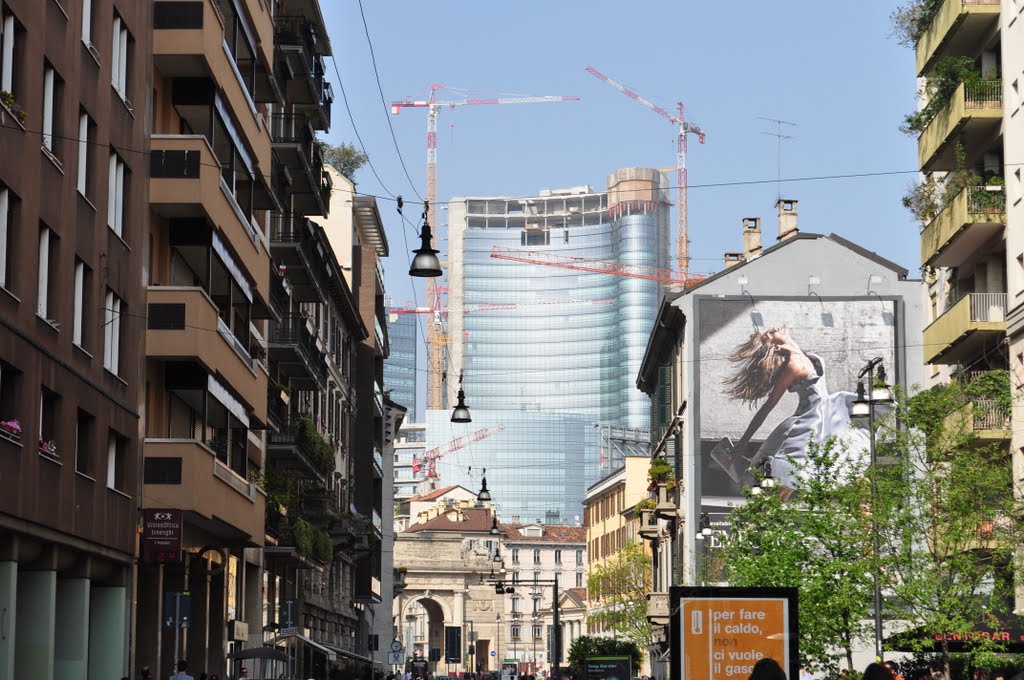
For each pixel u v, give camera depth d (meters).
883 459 43.41
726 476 76.19
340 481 81.56
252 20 44.06
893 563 39.69
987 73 45.78
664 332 84.06
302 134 56.69
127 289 35.16
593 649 98.38
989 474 38.72
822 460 44.75
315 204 62.97
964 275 49.34
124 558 34.78
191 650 44.12
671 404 84.75
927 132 48.28
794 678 23.08
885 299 76.94
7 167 26.59
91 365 32.19
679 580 79.88
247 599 53.78
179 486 36.25
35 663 29.62
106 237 33.31
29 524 28.05
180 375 38.03
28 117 27.72
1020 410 43.19
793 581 42.62
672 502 83.31
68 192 30.50
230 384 40.94
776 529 44.25
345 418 85.31
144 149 36.50
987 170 46.66
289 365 60.69
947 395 39.84
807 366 76.75
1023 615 38.25
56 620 32.06
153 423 37.53
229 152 40.88
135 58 35.84
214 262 39.62
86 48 31.80
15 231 27.34
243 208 46.91
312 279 62.66
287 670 57.38
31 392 28.14
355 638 95.31
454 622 182.38
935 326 48.91
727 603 23.25
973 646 38.53
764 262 78.06
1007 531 38.03
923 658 43.66
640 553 103.75
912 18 49.03
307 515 62.62
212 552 45.16
